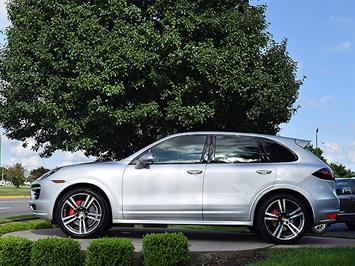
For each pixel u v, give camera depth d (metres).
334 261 6.43
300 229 8.01
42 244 6.62
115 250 6.52
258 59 12.98
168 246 6.66
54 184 8.40
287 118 13.73
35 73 12.38
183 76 12.43
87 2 12.84
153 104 12.16
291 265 6.36
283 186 8.03
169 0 12.53
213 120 12.90
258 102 12.66
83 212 8.32
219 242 8.34
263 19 13.53
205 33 12.86
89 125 12.33
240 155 8.26
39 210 8.46
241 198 8.02
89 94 11.89
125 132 13.05
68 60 12.30
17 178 65.31
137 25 12.38
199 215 8.05
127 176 8.24
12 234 9.17
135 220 8.18
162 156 8.36
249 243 8.20
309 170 8.10
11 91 12.83
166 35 12.02
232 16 12.96
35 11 12.81
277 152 8.27
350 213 16.28
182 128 12.84
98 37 12.06
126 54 11.61
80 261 6.70
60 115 12.21
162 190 8.14
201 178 8.10
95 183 8.26
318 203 8.00
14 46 12.66
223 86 12.09
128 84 12.01
